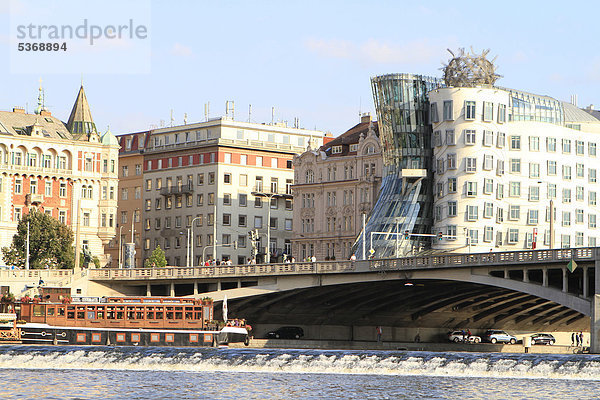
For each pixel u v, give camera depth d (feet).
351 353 550.36
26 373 522.06
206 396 449.06
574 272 626.64
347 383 489.26
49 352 557.33
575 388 475.72
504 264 625.41
